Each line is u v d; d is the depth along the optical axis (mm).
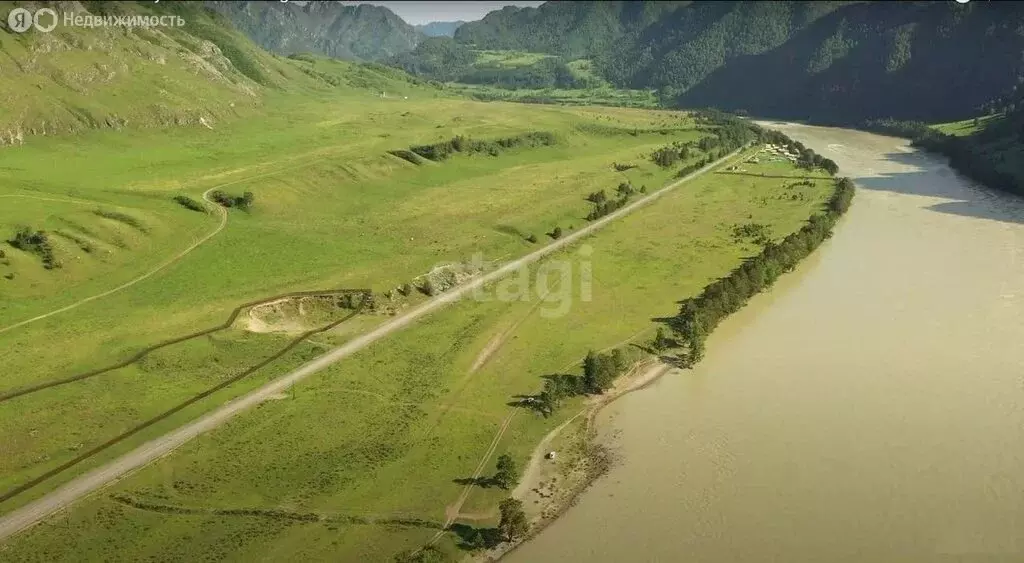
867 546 66250
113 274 113750
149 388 85688
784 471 77188
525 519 68875
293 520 67562
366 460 77062
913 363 99812
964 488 73750
